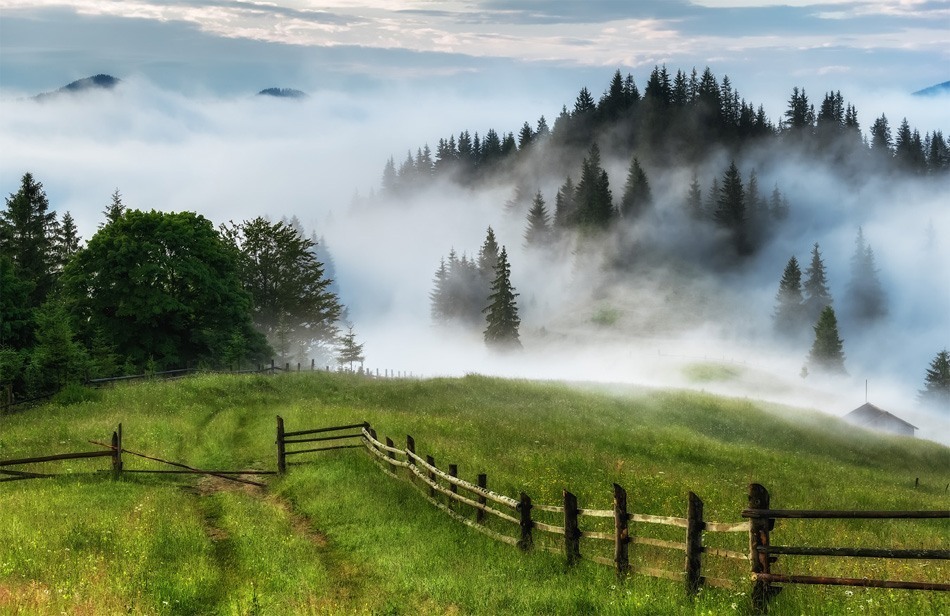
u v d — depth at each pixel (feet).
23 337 165.48
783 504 78.59
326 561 49.44
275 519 59.36
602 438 117.60
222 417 114.62
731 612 34.81
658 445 117.70
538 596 39.63
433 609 39.04
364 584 44.16
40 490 67.77
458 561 47.29
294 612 37.52
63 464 80.18
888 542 55.67
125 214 200.44
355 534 54.54
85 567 43.62
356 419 104.88
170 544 49.98
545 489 67.15
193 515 59.72
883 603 34.94
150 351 198.18
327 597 40.86
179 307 194.80
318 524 58.49
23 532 51.60
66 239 337.11
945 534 70.33
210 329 207.72
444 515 58.49
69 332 142.41
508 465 80.07
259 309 277.64
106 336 192.34
